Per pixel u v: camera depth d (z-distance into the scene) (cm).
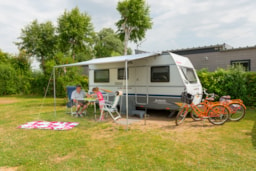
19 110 789
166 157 304
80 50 1869
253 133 418
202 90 724
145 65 640
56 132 453
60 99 1188
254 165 272
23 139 401
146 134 428
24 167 277
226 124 502
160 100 608
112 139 397
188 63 674
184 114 520
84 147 353
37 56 2083
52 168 272
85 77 1307
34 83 1517
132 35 1800
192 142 371
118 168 270
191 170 261
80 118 616
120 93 568
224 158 296
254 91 728
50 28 2055
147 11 1739
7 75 1554
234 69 766
